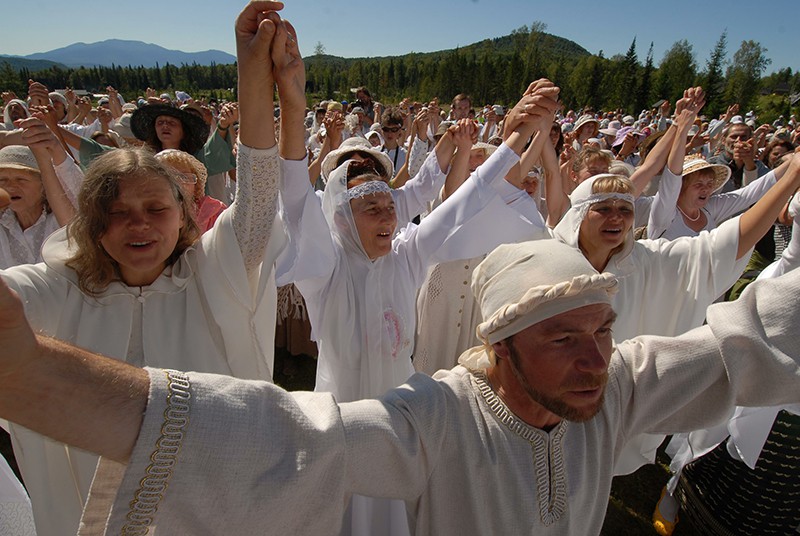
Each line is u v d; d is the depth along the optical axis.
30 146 2.47
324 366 2.35
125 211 1.49
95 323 1.60
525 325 1.12
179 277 1.68
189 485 0.81
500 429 1.21
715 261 2.56
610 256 2.64
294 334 4.43
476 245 2.46
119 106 9.02
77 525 1.69
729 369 1.24
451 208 2.43
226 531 0.85
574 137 8.81
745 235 2.51
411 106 13.35
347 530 1.98
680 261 2.66
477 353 1.34
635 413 1.31
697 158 3.62
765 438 2.14
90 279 1.59
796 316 1.23
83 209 1.52
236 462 0.83
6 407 0.70
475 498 1.19
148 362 1.63
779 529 2.44
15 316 0.66
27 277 1.56
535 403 1.20
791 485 2.33
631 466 2.50
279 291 4.33
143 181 1.50
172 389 0.82
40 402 0.71
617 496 3.20
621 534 2.93
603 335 1.14
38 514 1.65
